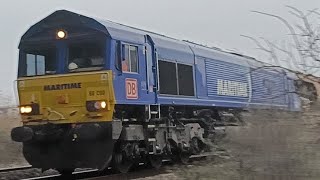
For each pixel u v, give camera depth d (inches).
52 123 511.5
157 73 578.9
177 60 628.7
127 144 530.6
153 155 579.8
